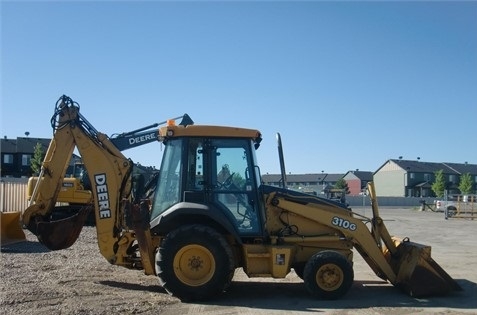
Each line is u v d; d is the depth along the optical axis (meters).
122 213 9.55
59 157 9.82
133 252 9.73
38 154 61.00
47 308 8.02
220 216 8.88
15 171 71.31
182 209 8.84
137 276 10.88
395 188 98.38
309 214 9.68
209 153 9.27
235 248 9.40
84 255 13.79
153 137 12.56
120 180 9.67
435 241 20.30
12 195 27.09
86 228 21.72
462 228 26.94
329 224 9.71
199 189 9.17
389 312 8.30
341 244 9.77
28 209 9.88
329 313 8.16
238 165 9.33
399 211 49.84
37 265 11.95
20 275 10.63
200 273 8.77
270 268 9.09
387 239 10.16
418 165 100.69
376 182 102.62
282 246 9.20
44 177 9.87
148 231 9.20
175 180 9.28
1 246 15.10
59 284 9.82
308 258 9.65
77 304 8.30
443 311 8.41
